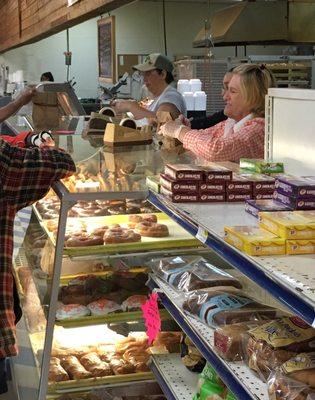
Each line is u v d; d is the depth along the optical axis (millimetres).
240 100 3242
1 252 2277
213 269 2615
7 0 10648
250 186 2242
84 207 3131
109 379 2836
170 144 3574
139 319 2867
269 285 1490
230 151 2988
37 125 5035
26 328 3465
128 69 7973
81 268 3012
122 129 3705
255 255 1597
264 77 3221
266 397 1682
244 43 5234
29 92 4879
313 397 1535
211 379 2266
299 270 1477
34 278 3311
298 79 4781
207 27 5180
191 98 5691
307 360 1652
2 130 6383
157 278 2760
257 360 1795
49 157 2311
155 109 5340
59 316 2795
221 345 1967
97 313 2832
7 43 10961
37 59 11609
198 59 6172
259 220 1818
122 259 3037
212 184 2227
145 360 2891
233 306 2217
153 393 2857
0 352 2275
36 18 7273
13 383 3389
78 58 11422
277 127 2633
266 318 2135
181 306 2412
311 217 1723
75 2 4711
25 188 2275
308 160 2359
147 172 2865
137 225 2920
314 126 2299
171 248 2818
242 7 4820
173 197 2221
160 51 9438
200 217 1988
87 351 2990
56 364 2877
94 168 2979
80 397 2809
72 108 5320
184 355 2697
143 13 9898
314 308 1269
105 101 7758
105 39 6750
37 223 3402
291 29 4852
